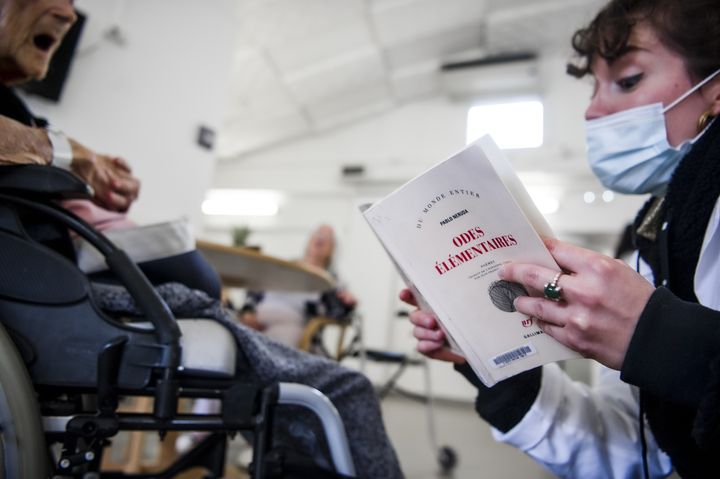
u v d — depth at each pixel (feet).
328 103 18.90
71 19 2.42
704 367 1.15
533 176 17.49
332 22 13.93
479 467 7.06
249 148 21.79
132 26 7.90
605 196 17.01
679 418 1.73
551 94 18.15
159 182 8.11
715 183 1.69
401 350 18.37
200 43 8.96
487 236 1.44
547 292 1.33
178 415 1.84
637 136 2.00
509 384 2.16
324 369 2.39
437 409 14.03
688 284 1.76
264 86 16.56
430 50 16.94
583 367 12.78
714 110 1.84
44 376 1.72
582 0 14.08
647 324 1.22
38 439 1.61
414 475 6.42
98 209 2.69
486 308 1.53
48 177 1.82
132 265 1.87
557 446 2.10
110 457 5.33
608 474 2.09
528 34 16.17
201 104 8.87
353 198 20.79
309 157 21.65
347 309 8.57
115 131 7.54
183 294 2.11
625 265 1.32
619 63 2.01
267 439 1.96
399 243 1.55
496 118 18.80
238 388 1.95
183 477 4.82
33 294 1.77
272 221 21.79
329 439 2.15
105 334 1.78
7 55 2.27
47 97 6.61
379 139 20.66
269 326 8.59
